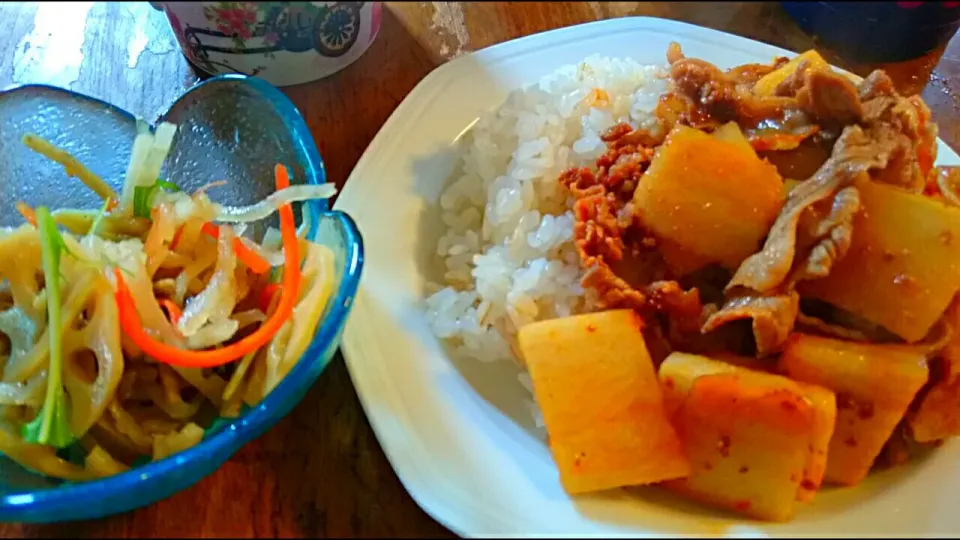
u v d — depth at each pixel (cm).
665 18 33
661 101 26
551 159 27
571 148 28
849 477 21
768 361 22
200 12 26
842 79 23
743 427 19
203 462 18
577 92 28
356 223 24
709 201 23
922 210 21
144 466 18
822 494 21
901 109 23
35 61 29
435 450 20
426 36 32
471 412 21
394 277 24
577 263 25
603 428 20
